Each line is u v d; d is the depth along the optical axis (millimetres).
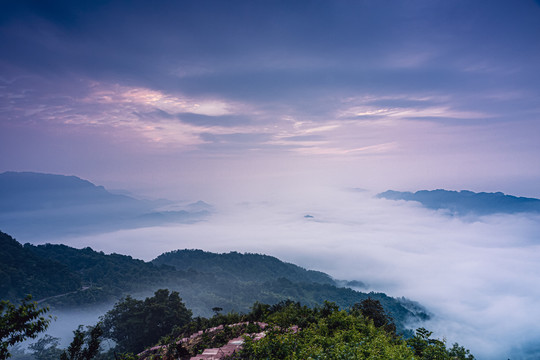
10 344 7848
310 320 18750
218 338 15805
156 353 16734
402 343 12281
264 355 11273
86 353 10570
